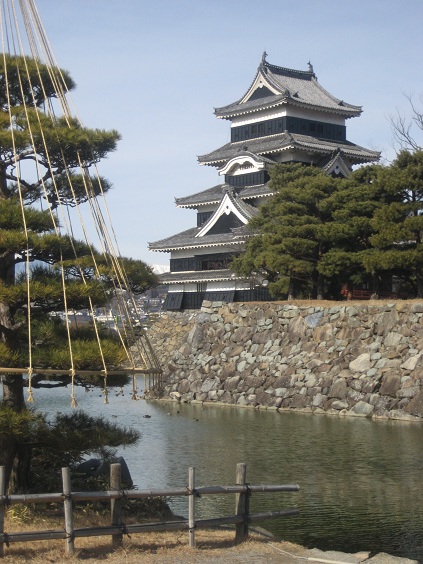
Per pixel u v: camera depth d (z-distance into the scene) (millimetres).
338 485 22906
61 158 17250
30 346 14820
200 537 14414
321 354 43000
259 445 30234
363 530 18312
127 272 17797
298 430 34312
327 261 46906
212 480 23531
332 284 53000
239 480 14234
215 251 70250
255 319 48031
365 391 39656
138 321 17359
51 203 17828
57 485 17625
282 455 27922
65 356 15195
